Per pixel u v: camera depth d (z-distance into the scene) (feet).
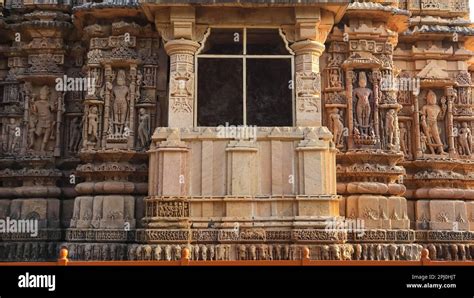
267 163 48.47
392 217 53.31
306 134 48.44
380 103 55.83
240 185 47.39
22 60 60.70
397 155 54.34
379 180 54.34
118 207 52.01
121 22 54.44
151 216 47.62
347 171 53.98
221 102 50.57
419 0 63.62
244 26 50.85
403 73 62.03
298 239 45.93
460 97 62.03
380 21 57.11
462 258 55.57
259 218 46.88
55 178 57.26
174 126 49.26
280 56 50.83
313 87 49.90
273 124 50.55
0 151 59.00
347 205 53.42
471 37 61.57
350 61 55.42
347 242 50.98
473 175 59.93
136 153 53.11
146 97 54.85
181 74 49.78
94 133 54.13
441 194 58.08
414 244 52.39
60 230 55.88
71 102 59.21
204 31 50.85
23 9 61.36
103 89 54.60
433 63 61.67
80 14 54.70
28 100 58.39
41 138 58.23
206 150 48.37
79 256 50.29
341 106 55.57
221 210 47.57
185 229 46.37
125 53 54.44
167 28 51.08
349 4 53.11
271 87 50.85
